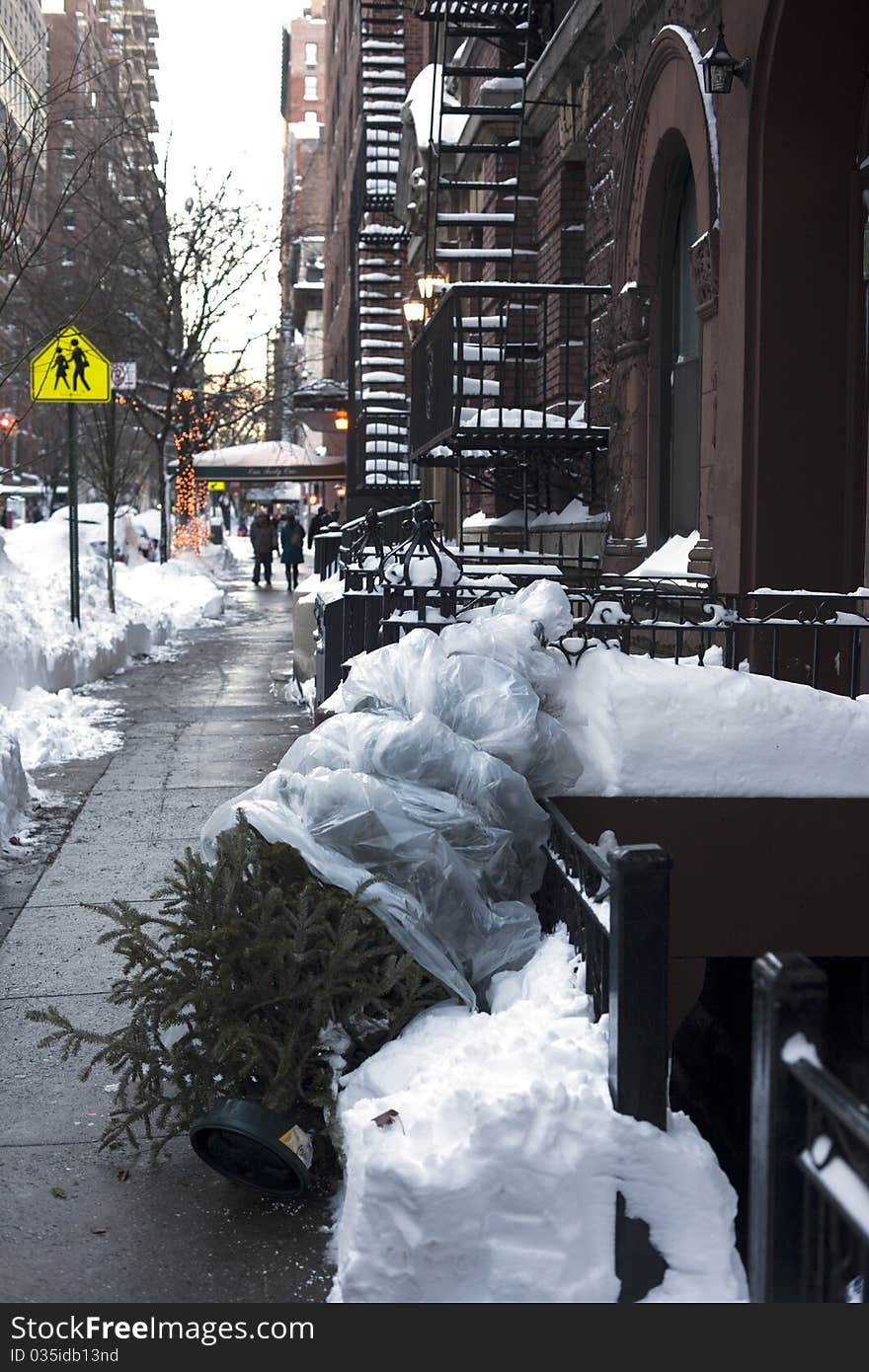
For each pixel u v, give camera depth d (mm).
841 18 7348
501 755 5172
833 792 5797
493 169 16000
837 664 7742
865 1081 6633
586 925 4266
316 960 4340
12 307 24234
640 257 10156
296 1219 3957
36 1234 3873
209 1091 4172
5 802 8289
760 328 7699
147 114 32281
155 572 27766
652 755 5699
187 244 34500
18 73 10648
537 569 9641
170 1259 3738
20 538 23922
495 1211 3305
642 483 10398
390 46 27719
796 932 5832
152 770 10219
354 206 27922
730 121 7977
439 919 4574
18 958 6070
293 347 50656
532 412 12203
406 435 24406
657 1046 3457
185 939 4230
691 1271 3299
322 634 9797
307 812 4594
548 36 14336
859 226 7676
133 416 34125
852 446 7781
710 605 7270
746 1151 7105
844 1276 2500
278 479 38156
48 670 13758
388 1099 3703
